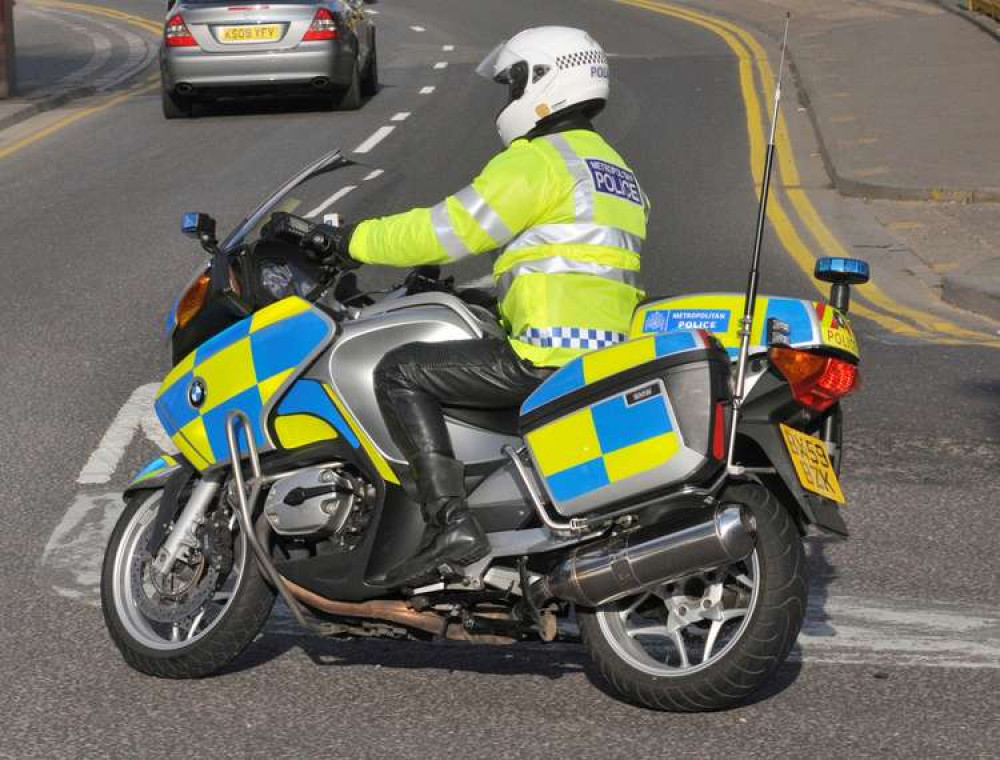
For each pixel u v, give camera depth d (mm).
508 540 13938
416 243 14117
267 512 14438
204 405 14875
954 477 20938
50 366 26875
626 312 14578
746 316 13523
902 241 37219
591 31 80688
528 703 14375
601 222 14398
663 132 51875
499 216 14156
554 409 13617
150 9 100750
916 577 17453
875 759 13062
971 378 25938
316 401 14461
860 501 20016
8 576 17734
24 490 20734
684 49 72062
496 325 14766
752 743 13406
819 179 44625
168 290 32344
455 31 84562
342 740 13656
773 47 71125
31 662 15406
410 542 14234
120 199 42531
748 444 14242
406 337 14359
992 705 14109
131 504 15594
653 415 13258
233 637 14797
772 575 13414
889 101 54094
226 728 13938
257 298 14938
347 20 56375
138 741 13680
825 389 13617
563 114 14672
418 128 53062
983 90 55312
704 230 38125
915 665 15039
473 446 14242
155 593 15141
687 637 15289
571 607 15430
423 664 15352
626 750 13328
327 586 14359
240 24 54469
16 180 46094
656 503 13477
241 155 48844
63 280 33469
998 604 16625
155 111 59500
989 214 39594
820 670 14938
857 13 80250
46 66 75375
